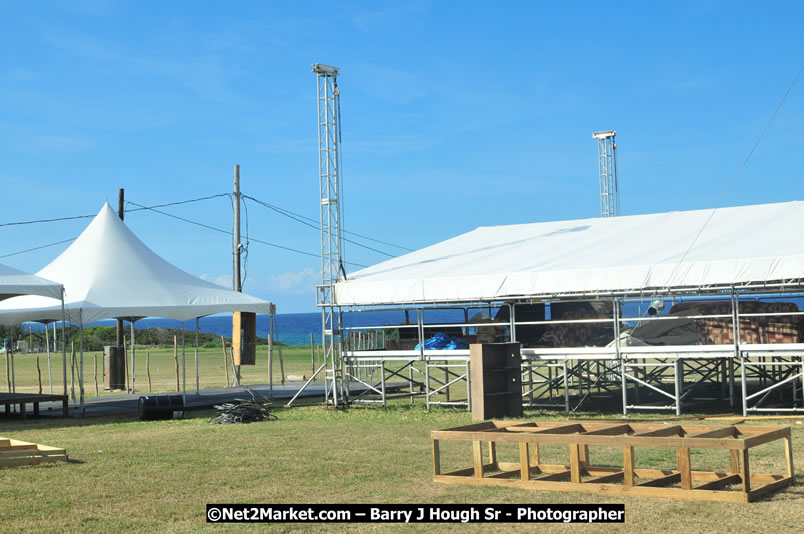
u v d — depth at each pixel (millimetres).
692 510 7418
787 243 15148
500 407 16234
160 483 9562
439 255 20547
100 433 15250
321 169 19328
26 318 19688
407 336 21109
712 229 17609
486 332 18828
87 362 45156
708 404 17828
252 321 26891
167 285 20688
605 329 18406
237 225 31094
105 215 22391
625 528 6930
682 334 17438
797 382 17453
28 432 15641
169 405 17875
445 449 11812
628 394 20453
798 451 10766
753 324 16469
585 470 9367
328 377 19438
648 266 15438
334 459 11141
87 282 19984
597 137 35719
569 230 20859
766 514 7188
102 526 7535
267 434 14172
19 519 7855
